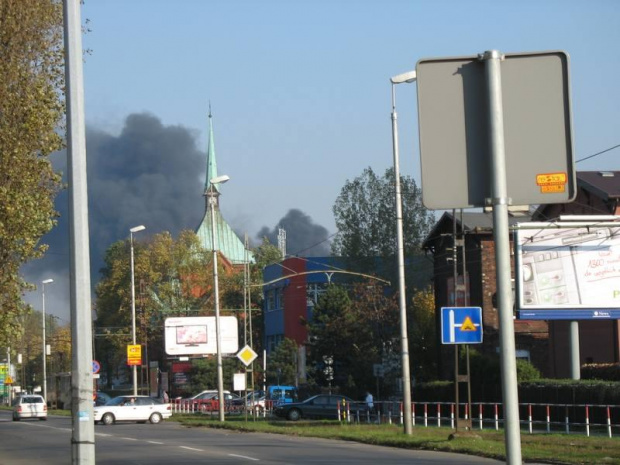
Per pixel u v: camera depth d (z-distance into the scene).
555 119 6.35
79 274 13.66
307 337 114.62
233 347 102.06
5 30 32.97
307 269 116.88
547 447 32.53
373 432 42.59
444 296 74.56
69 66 13.91
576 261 54.38
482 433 40.12
